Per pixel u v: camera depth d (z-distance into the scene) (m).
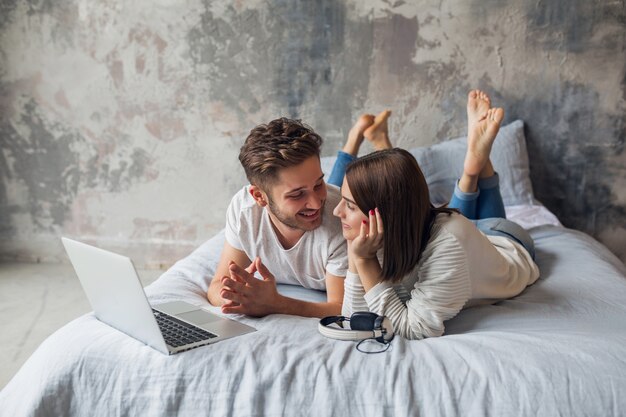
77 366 1.58
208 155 3.63
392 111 3.43
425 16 3.30
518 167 3.23
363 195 1.71
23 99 3.69
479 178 2.60
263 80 3.49
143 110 3.62
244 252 2.16
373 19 3.34
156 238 3.77
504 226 2.31
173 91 3.57
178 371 1.54
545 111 3.30
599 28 3.18
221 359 1.57
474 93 2.76
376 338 1.66
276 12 3.41
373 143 3.12
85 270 1.71
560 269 2.32
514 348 1.58
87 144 3.70
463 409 1.45
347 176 1.75
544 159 3.35
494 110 2.46
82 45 3.58
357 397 1.48
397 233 1.70
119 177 3.72
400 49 3.36
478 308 1.95
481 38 3.28
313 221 1.92
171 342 1.64
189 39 3.50
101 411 1.54
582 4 3.17
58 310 3.15
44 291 3.40
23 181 3.79
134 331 1.65
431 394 1.47
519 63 3.28
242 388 1.52
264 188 1.86
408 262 1.72
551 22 3.21
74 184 3.77
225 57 3.49
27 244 3.87
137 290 1.53
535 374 1.49
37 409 1.53
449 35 3.30
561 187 3.37
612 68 3.21
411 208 1.69
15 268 3.75
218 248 2.53
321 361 1.55
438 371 1.52
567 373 1.48
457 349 1.59
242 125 3.57
